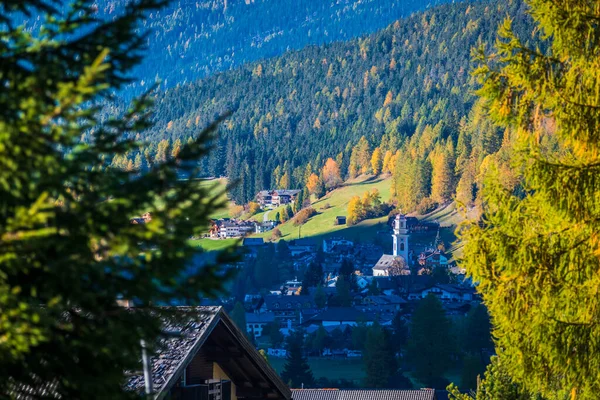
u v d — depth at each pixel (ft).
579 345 107.45
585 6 109.40
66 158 54.19
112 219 52.90
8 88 52.65
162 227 52.13
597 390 107.96
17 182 51.03
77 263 51.80
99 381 53.78
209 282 53.62
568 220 108.27
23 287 53.52
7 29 55.16
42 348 54.54
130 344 54.29
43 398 54.34
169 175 54.29
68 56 56.34
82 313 62.54
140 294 53.47
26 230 50.55
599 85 108.58
